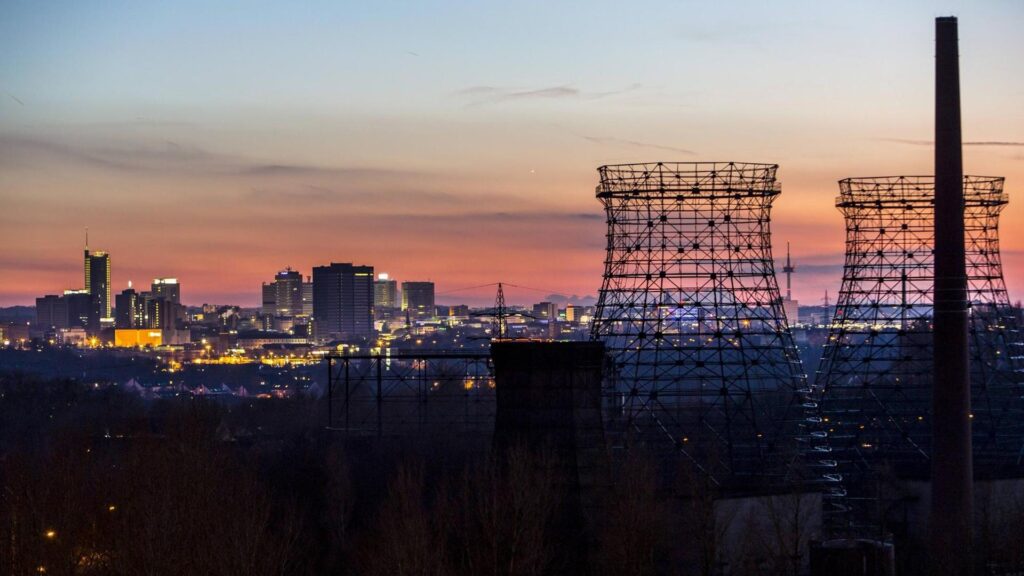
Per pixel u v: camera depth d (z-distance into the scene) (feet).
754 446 635.25
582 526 548.31
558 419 558.56
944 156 622.95
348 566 590.55
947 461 614.75
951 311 617.62
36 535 520.01
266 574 485.56
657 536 549.54
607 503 549.13
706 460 629.51
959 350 617.21
